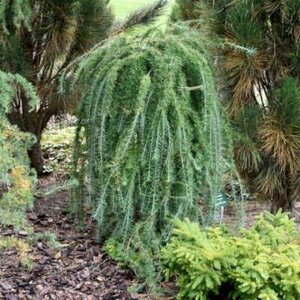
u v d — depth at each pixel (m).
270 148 2.47
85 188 2.59
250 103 2.62
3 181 2.14
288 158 2.47
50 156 3.83
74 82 2.52
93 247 2.48
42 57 3.05
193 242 2.05
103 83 2.31
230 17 2.53
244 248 1.98
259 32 2.51
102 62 2.38
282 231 2.15
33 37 3.02
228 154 2.45
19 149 2.21
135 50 2.34
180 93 2.27
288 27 2.51
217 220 2.54
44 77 3.10
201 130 2.30
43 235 2.26
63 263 2.34
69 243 2.52
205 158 2.33
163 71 2.24
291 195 2.69
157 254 2.23
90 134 2.41
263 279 1.88
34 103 2.42
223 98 2.62
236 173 2.45
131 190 2.29
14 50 2.87
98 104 2.34
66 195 3.12
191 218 2.38
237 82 2.55
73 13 2.94
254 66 2.51
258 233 2.16
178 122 2.23
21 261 2.14
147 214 2.34
